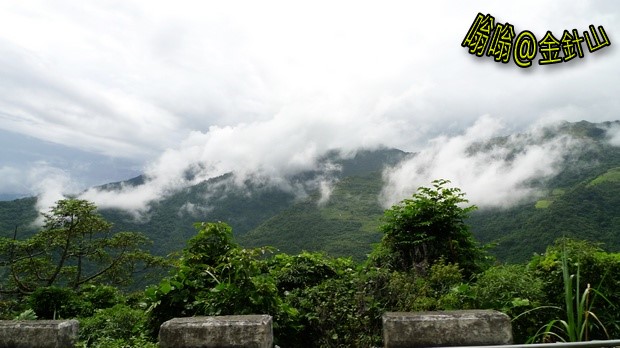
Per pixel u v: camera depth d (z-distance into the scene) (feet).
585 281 14.84
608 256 15.14
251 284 17.51
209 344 10.25
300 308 20.30
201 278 19.94
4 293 77.66
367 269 23.36
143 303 20.12
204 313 18.13
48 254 84.23
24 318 24.48
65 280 91.25
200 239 21.98
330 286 20.52
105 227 85.71
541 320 14.93
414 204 24.54
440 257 21.66
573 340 12.14
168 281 19.45
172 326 10.40
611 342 8.68
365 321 17.80
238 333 10.26
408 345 9.91
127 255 87.81
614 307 14.07
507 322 9.91
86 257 87.71
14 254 80.02
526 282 15.62
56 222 81.10
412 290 18.21
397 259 23.61
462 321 9.95
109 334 21.84
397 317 10.15
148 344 17.16
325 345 18.37
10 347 11.51
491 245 24.43
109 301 38.91
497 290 15.72
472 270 22.97
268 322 10.68
